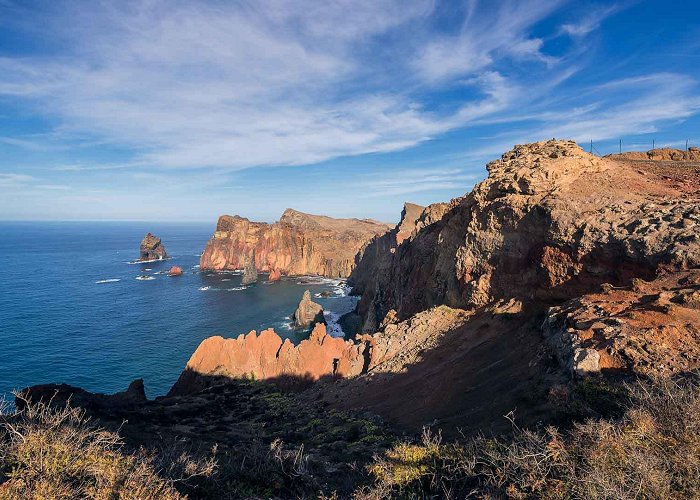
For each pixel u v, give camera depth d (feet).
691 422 22.57
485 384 61.87
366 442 59.36
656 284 52.01
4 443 24.49
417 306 146.61
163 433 64.03
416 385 82.48
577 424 26.84
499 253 94.12
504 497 23.85
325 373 131.95
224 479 33.06
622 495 18.71
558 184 87.10
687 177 86.33
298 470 36.81
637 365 36.81
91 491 22.29
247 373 140.87
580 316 49.42
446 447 34.91
